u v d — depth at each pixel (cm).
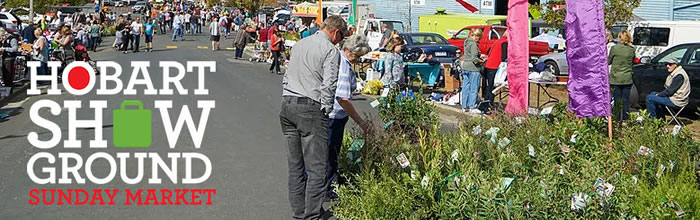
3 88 1451
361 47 605
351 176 646
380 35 2634
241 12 6638
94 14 5291
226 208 652
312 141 566
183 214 632
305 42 568
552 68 2047
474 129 686
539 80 1220
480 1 3391
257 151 901
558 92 1673
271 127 1083
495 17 2866
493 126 739
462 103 1251
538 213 477
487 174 529
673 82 1091
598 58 760
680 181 539
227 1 7044
